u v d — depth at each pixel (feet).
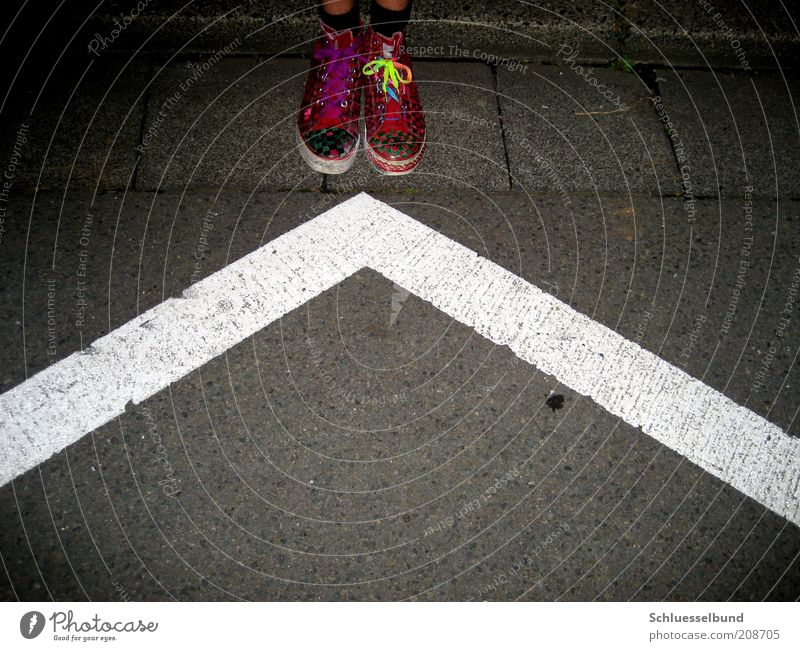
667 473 5.54
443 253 6.56
